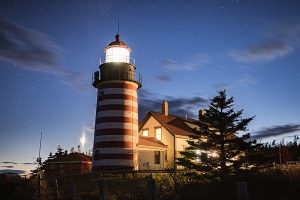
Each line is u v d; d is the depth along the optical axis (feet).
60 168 125.39
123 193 55.57
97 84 104.12
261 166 66.44
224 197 45.73
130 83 102.53
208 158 65.98
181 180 55.26
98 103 102.47
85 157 129.18
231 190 47.73
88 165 127.24
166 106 131.64
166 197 48.70
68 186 67.51
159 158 112.47
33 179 77.51
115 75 100.89
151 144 109.50
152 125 123.65
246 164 64.69
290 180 49.42
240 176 55.88
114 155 95.71
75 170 123.85
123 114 99.30
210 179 59.31
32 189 72.59
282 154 140.36
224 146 67.31
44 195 66.03
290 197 44.16
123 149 96.68
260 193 46.39
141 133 127.54
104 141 97.14
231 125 66.39
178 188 48.26
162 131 119.14
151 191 35.78
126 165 95.96
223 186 50.11
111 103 99.45
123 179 66.80
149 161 108.17
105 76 101.81
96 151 98.07
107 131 97.55
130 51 108.06
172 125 122.01
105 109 99.55
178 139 115.14
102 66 103.60
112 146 96.27
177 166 106.63
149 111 125.80
